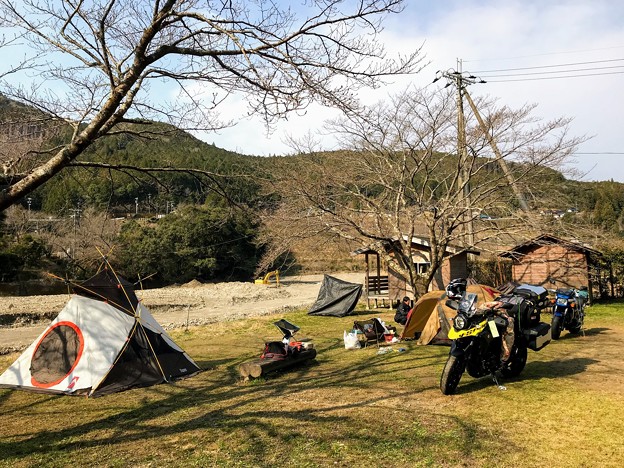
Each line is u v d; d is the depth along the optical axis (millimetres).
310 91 4918
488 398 5645
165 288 34625
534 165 12469
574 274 15195
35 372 7398
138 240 37281
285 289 34125
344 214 12844
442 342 9711
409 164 14383
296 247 14477
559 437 4324
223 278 42000
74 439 4879
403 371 7375
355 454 4051
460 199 13250
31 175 4324
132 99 5008
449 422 4801
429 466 3766
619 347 8805
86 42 5242
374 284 19109
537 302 7012
